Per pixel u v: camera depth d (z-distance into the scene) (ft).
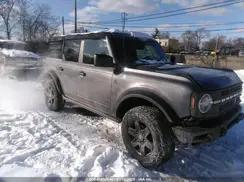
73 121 18.19
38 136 14.93
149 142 11.79
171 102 11.10
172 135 11.37
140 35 16.24
